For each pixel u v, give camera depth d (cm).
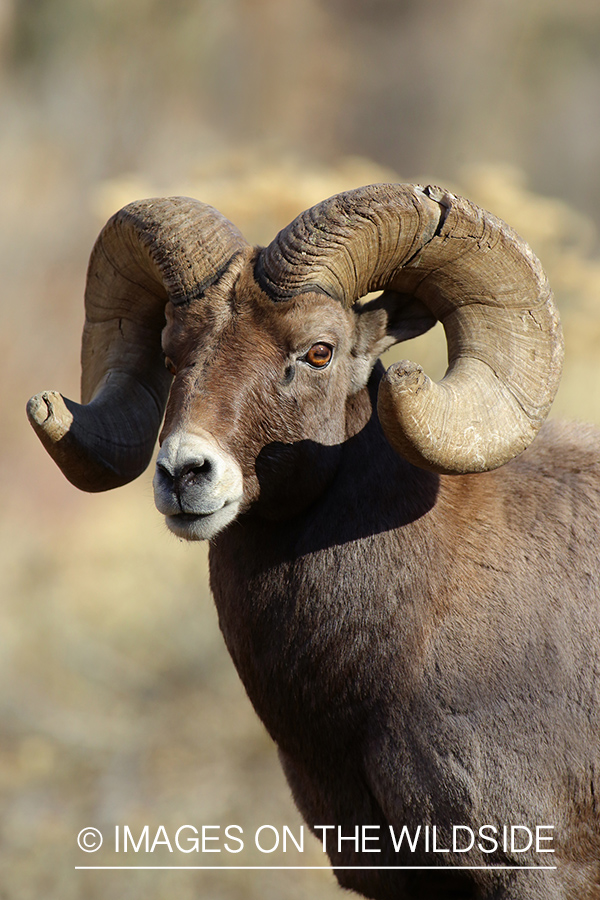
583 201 8850
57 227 5869
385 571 1508
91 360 1772
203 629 3381
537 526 1585
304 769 1588
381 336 1570
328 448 1518
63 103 6425
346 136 8825
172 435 1408
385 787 1489
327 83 8588
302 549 1528
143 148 6369
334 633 1508
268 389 1449
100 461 1642
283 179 2920
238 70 7550
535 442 1694
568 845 1488
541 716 1475
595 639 1528
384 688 1493
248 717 3097
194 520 1421
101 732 3125
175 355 1509
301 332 1450
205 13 6812
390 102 9350
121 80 6469
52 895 2459
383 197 1436
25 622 3591
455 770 1455
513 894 1470
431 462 1370
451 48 9900
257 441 1455
